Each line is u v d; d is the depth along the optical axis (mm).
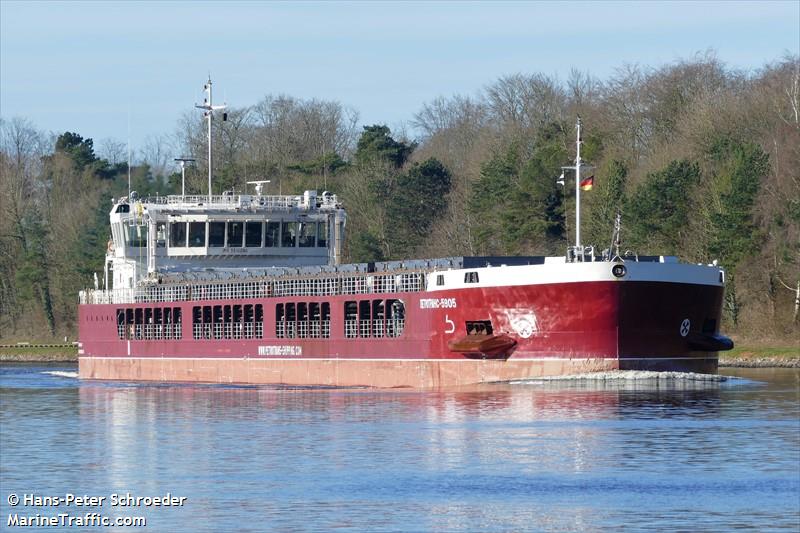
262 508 172875
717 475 185125
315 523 164500
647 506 168500
